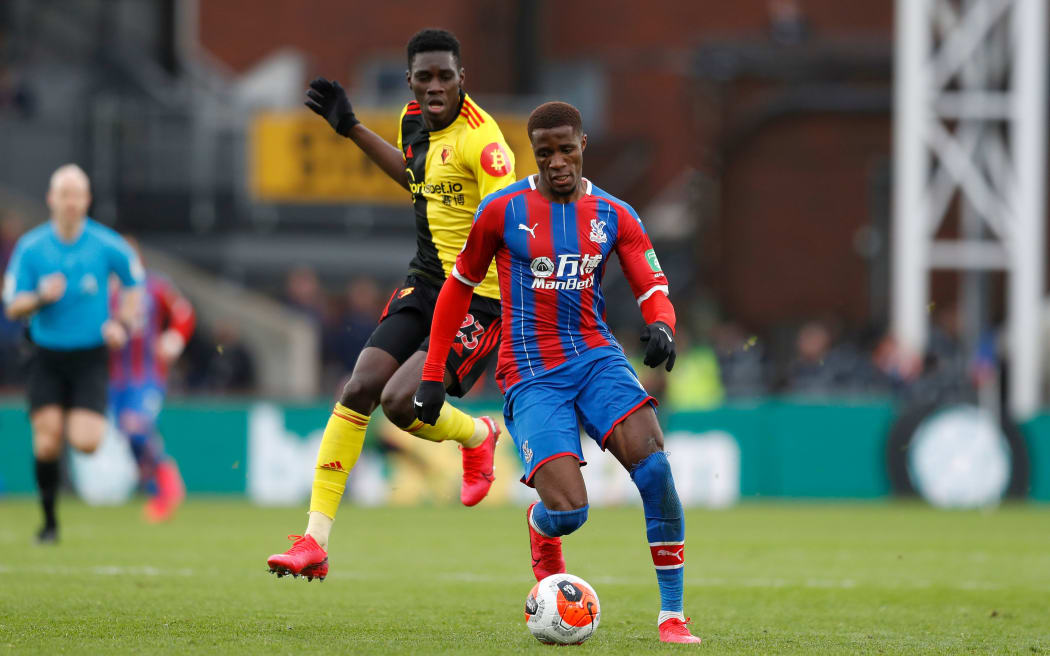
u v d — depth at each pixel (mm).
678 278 81312
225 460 53344
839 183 81250
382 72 89062
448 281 18688
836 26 90062
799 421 54375
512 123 69000
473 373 21469
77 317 31828
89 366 32156
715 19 92000
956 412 53938
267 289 70500
